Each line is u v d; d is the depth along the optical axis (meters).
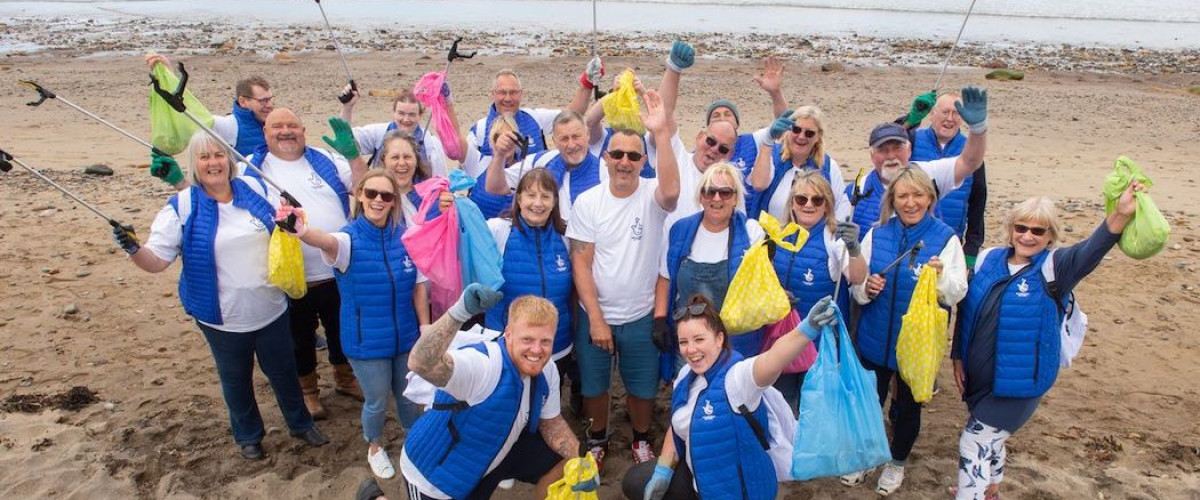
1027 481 5.56
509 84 7.19
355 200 5.26
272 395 6.62
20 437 5.82
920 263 5.00
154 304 8.08
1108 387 6.81
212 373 6.86
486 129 7.31
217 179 5.08
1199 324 7.91
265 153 5.81
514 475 4.63
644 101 5.39
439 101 6.39
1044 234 4.67
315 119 16.25
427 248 4.96
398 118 6.61
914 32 32.91
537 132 7.43
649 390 5.50
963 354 4.97
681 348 4.30
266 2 39.34
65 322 7.63
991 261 4.89
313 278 5.84
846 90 20.67
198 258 5.10
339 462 5.77
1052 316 4.70
